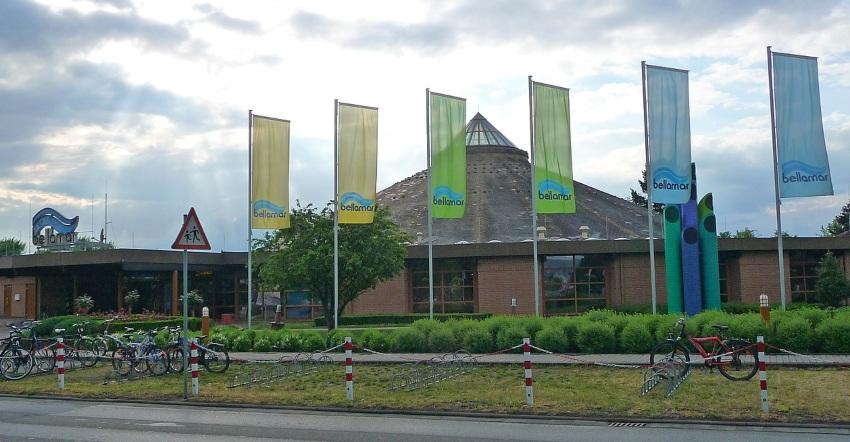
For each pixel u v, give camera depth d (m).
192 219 16.47
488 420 13.42
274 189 29.67
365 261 35.47
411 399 15.21
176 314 46.81
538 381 17.20
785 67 26.09
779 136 25.95
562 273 45.53
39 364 21.47
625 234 54.59
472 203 60.59
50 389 17.92
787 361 18.72
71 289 52.81
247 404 15.38
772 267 46.72
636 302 45.03
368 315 44.88
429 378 17.69
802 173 25.89
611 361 19.97
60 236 54.38
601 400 14.45
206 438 11.99
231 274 51.00
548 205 27.39
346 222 28.47
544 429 12.45
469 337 23.45
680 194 26.92
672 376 15.30
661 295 45.16
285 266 35.53
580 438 11.62
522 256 45.53
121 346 20.83
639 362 19.62
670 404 13.91
